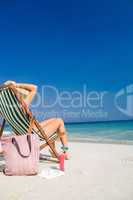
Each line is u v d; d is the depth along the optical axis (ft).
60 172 14.35
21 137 13.96
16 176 13.98
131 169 15.34
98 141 31.30
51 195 11.24
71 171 14.90
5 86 14.29
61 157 14.96
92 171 14.90
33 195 11.25
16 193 11.48
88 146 25.36
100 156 19.42
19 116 14.71
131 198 10.81
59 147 24.59
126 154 20.30
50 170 14.56
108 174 14.29
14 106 14.55
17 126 15.19
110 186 12.29
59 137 17.20
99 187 12.17
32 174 14.08
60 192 11.58
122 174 14.26
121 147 24.52
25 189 11.97
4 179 13.47
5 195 11.27
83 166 16.06
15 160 14.01
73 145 26.27
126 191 11.62
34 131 15.60
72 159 18.17
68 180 13.24
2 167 15.62
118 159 18.21
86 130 58.13
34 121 15.01
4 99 14.62
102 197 10.95
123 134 48.80
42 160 17.62
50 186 12.35
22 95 14.96
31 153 14.05
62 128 16.97
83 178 13.57
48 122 16.58
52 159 17.71
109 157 19.01
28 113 14.62
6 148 14.12
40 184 12.65
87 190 11.78
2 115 15.25
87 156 19.40
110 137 42.75
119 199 10.71
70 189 11.93
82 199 10.77
